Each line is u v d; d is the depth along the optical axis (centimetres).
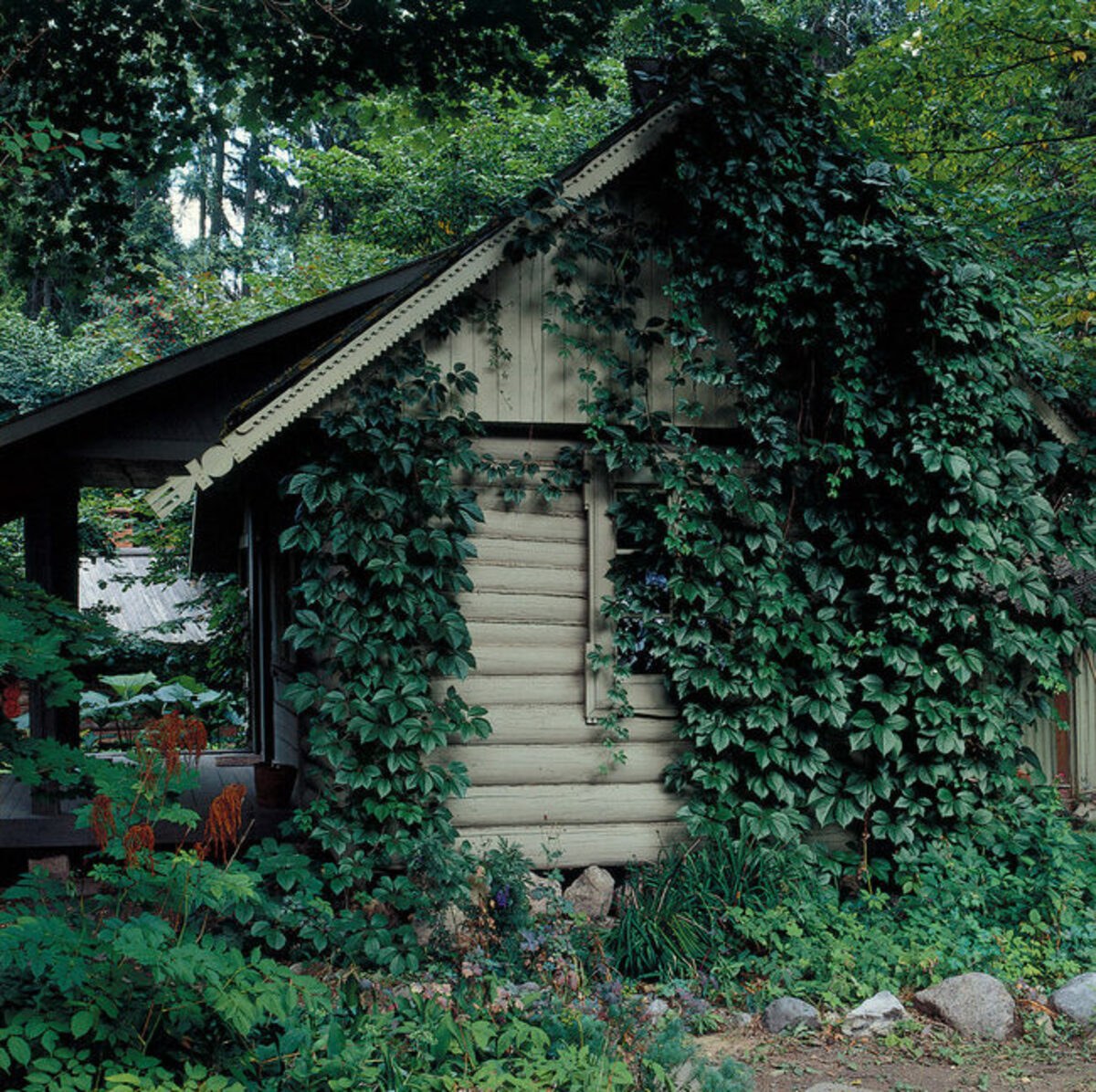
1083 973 658
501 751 780
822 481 820
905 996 654
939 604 799
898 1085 544
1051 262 1267
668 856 785
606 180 777
